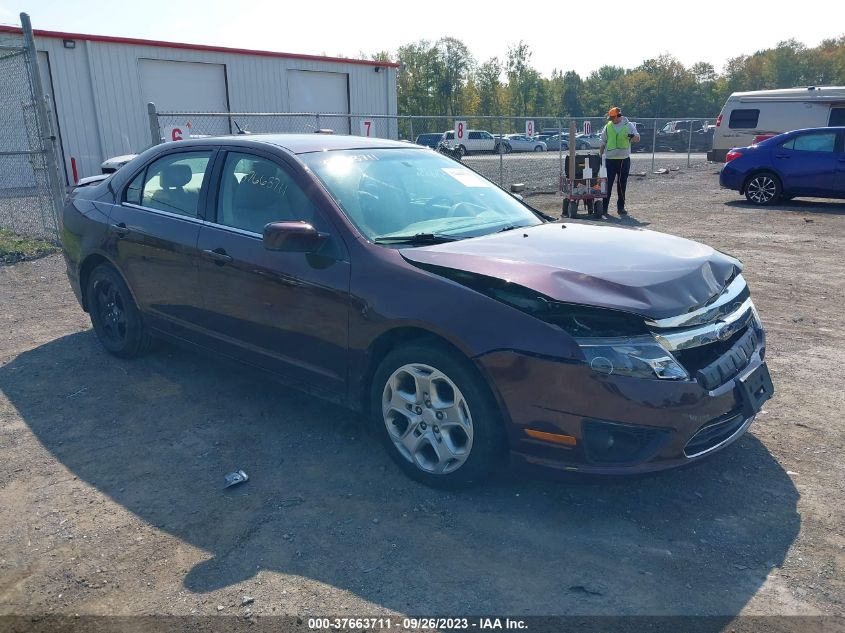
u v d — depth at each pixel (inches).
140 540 123.0
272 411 173.9
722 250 377.4
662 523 125.4
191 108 894.4
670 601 105.8
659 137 1588.3
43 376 197.5
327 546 120.3
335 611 104.7
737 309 137.3
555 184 751.7
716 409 122.2
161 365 204.2
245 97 938.1
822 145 544.1
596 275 125.9
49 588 111.1
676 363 119.3
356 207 151.5
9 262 352.8
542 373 118.3
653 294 122.5
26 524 128.2
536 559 116.0
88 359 210.2
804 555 115.9
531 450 122.7
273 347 159.2
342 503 133.2
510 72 3833.7
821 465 144.6
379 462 148.3
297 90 992.9
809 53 4156.0
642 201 612.1
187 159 183.6
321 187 152.4
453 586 109.8
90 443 158.9
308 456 151.6
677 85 3954.2
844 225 458.9
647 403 115.7
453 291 128.3
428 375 132.2
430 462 137.1
